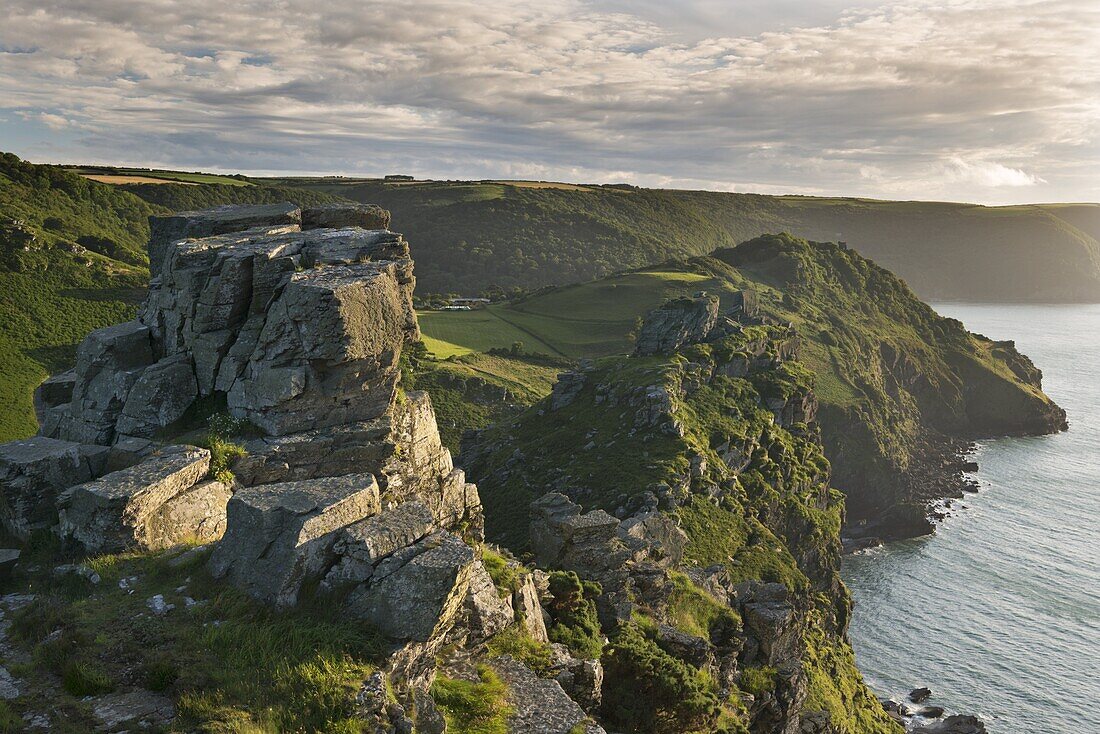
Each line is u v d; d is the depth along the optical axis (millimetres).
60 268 132875
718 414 110438
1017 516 137000
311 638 14867
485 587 19344
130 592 16906
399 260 26016
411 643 15188
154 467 19812
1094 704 81500
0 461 21625
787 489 106688
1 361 107812
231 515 17141
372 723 13727
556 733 16203
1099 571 112875
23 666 14727
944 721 77250
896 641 95125
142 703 13742
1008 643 93812
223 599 15992
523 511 92938
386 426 23516
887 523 133125
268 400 22125
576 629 25422
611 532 32500
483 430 126500
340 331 21938
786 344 144375
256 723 13125
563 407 120312
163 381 23578
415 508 17781
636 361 123000
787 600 45562
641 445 97688
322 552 16312
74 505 19078
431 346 189625
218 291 23844
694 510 86625
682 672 26266
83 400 24891
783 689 40594
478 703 16281
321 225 31328
